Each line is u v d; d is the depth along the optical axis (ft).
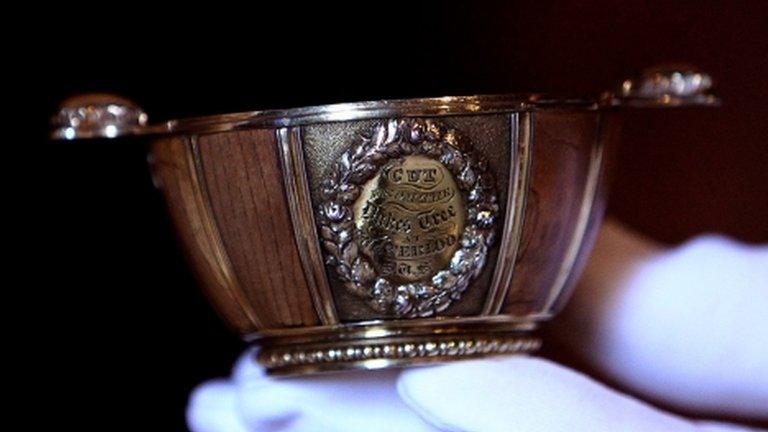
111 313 2.41
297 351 1.37
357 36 2.49
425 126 1.28
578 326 1.78
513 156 1.31
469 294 1.34
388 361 1.35
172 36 2.37
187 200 1.36
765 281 1.74
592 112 1.36
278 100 2.40
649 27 2.76
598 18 2.75
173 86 2.37
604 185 1.40
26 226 2.35
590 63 2.76
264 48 2.41
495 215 1.31
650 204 2.79
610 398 1.46
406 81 2.55
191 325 2.44
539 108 1.31
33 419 2.36
